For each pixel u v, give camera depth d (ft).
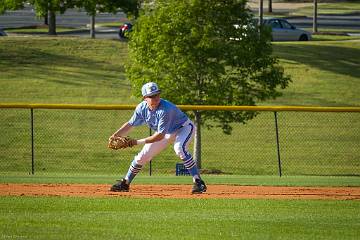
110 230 79.46
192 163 105.09
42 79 302.25
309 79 311.27
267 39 199.93
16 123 240.53
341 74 319.88
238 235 78.23
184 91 196.44
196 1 194.18
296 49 348.38
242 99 195.31
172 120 101.40
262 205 97.25
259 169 194.90
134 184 122.21
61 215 87.40
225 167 198.39
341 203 99.96
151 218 86.22
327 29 470.39
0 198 100.37
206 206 95.61
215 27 196.24
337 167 197.77
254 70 199.41
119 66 322.96
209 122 245.04
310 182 131.34
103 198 100.94
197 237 76.89
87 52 337.72
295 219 87.30
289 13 577.84
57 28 442.91
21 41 345.72
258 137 232.32
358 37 416.46
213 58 198.08
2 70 310.24
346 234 79.56
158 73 199.21
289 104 280.72
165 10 196.65
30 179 131.75
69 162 198.80
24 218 85.20
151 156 105.60
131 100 279.69
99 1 334.44
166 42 196.75
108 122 245.24
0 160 199.31
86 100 279.08
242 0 198.59
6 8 339.98
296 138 231.50
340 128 243.60
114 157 206.08
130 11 335.47
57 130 233.55
